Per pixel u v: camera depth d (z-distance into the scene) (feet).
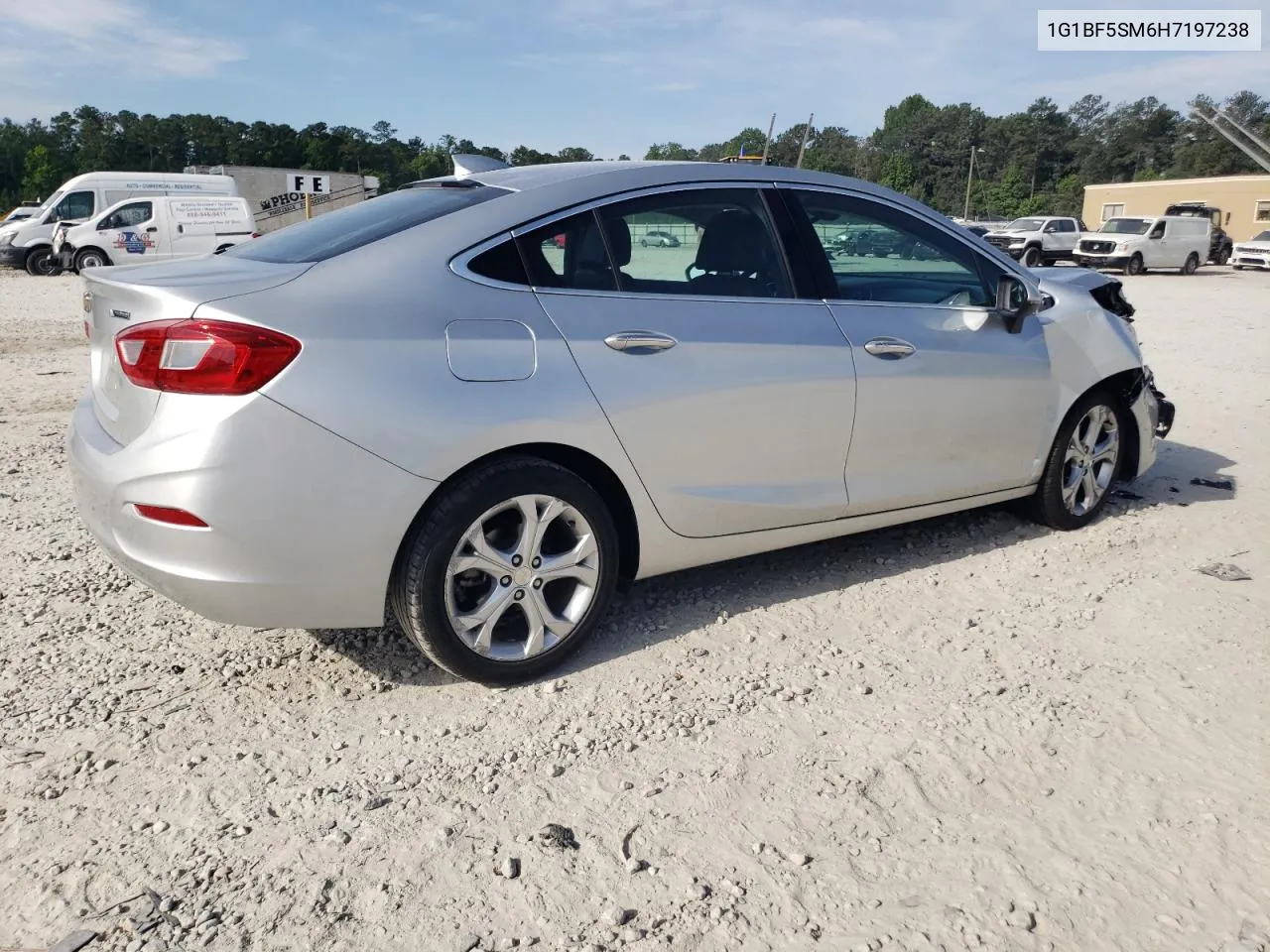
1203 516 16.35
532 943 6.95
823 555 14.37
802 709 10.07
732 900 7.38
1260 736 9.61
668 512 11.14
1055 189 352.90
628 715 9.94
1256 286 79.20
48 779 8.80
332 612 9.41
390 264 9.71
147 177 80.59
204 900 7.34
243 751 9.29
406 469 9.21
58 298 56.49
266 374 8.71
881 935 7.05
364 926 7.11
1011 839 8.12
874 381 12.43
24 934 7.00
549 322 10.18
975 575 13.65
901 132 377.09
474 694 10.35
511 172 11.67
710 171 11.87
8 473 18.38
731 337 11.29
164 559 8.98
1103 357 15.10
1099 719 9.90
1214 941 7.04
